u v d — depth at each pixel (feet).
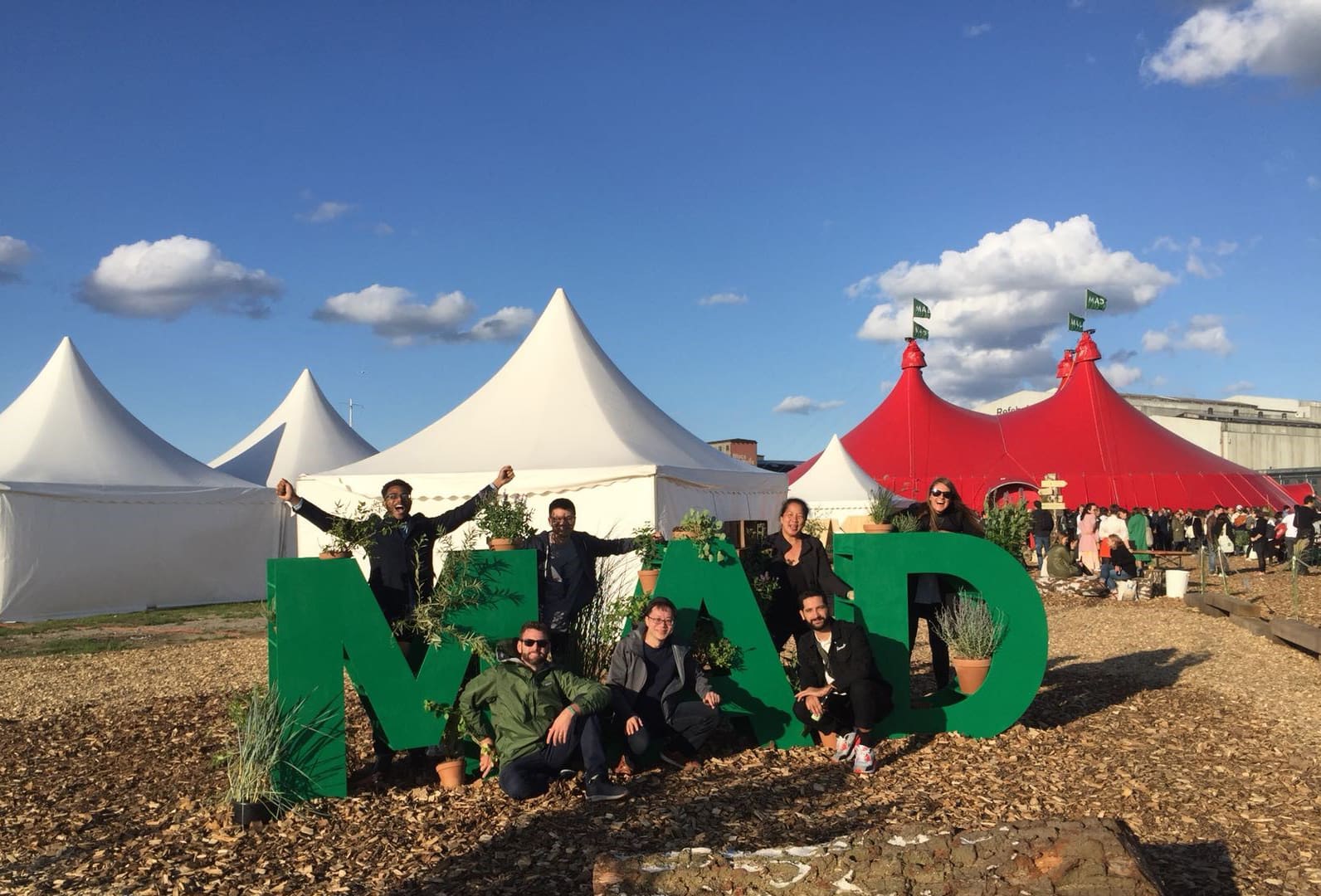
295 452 73.31
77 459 52.65
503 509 18.86
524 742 15.89
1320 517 68.54
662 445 45.57
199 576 55.06
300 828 14.58
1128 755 18.15
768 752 18.60
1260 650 30.89
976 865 10.30
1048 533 63.62
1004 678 19.66
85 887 12.54
